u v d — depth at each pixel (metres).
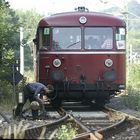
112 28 28.91
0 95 33.41
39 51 28.92
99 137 16.19
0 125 20.58
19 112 23.98
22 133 11.82
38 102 23.86
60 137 15.69
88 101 32.56
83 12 29.39
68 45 28.70
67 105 33.72
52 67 28.58
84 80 28.58
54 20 28.88
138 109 30.28
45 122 22.17
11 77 30.09
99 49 28.75
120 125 20.50
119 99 37.94
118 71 28.77
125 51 29.09
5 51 35.03
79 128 19.69
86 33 28.84
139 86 54.62
